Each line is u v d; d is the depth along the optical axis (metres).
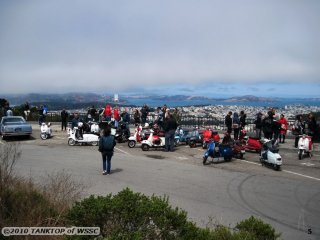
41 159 16.08
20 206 6.22
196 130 21.41
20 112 35.69
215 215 8.98
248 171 14.61
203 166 15.46
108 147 13.10
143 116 26.38
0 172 6.87
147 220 4.80
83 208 4.84
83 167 14.52
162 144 19.45
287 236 7.84
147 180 12.54
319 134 22.11
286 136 25.45
